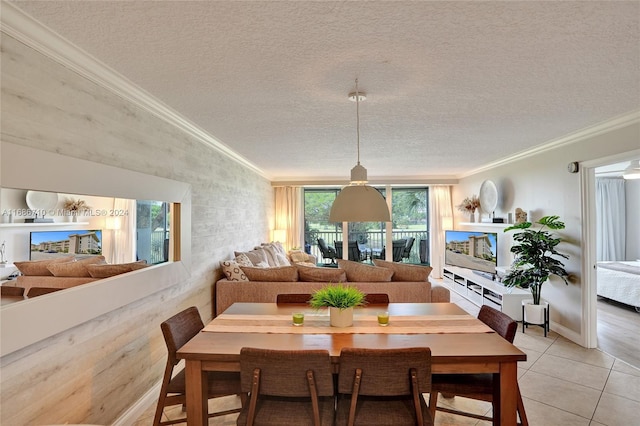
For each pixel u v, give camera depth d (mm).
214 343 1920
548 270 3984
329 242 8711
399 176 7609
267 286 3770
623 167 6062
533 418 2457
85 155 1997
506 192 5488
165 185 2824
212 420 2465
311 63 2018
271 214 7754
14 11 1481
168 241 2971
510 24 1616
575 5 1468
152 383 2719
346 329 2156
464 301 5863
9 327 1482
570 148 3938
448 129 3568
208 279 3891
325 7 1475
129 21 1571
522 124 3387
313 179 7633
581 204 3756
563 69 2119
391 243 7938
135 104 2486
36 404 1659
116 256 2225
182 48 1828
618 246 7090
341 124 3344
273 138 3900
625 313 5113
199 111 2898
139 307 2551
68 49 1794
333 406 1828
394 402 1830
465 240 6379
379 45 1812
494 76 2223
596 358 3465
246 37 1721
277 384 1652
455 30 1667
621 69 2119
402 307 2646
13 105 1556
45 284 1682
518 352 1802
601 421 2422
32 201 1630
